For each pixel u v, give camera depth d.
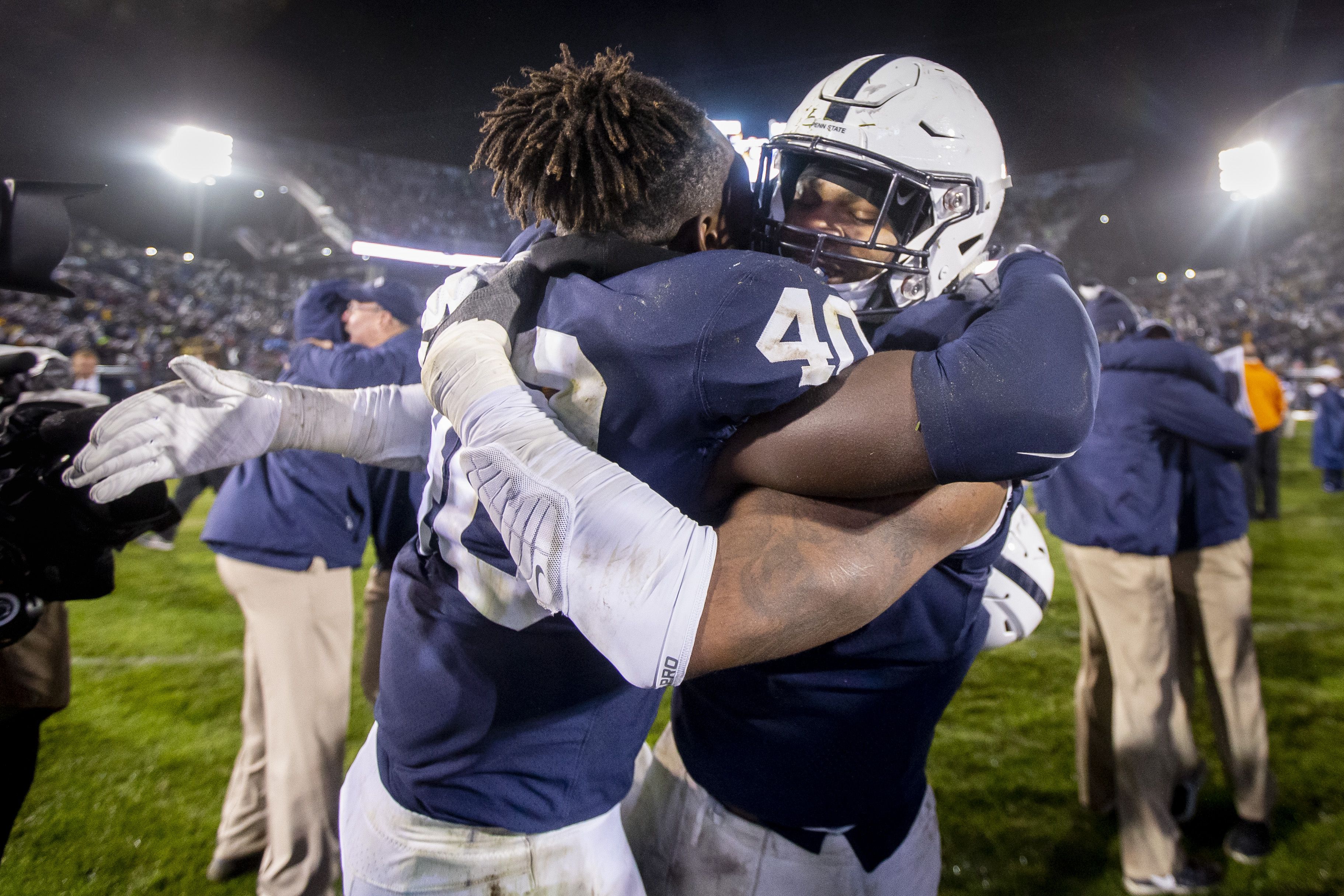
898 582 0.82
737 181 0.98
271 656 2.03
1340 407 8.52
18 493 1.19
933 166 1.12
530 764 0.92
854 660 1.09
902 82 1.15
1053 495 2.44
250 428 1.05
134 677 3.66
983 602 1.25
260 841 2.24
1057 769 2.84
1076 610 4.62
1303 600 4.73
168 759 2.89
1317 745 2.97
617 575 0.69
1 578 1.24
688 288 0.80
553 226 0.98
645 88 0.86
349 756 2.89
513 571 0.86
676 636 0.69
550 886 0.95
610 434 0.83
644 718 1.01
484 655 0.90
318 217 22.75
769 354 0.77
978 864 2.34
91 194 1.08
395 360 2.25
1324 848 2.37
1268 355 20.11
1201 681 3.53
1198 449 2.38
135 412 1.02
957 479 0.77
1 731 1.54
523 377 0.85
